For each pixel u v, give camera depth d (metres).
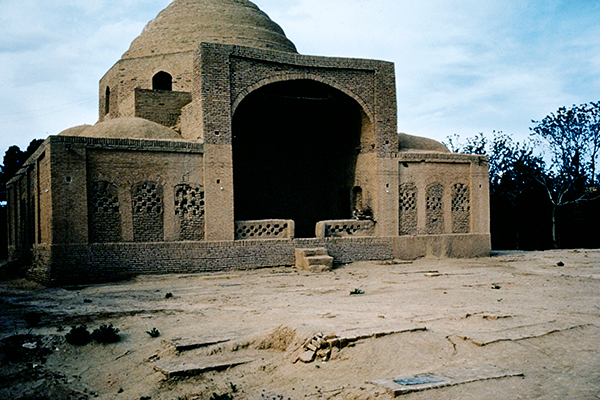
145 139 19.17
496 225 39.19
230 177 20.45
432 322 10.55
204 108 20.20
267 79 21.66
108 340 10.63
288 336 9.88
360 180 24.16
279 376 8.66
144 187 19.19
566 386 7.29
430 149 26.02
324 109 25.83
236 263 20.31
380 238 23.02
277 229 21.48
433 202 24.27
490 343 9.04
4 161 42.19
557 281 17.05
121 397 8.60
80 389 9.04
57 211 17.78
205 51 20.39
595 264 21.73
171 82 26.00
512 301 13.22
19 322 11.95
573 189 36.75
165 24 26.97
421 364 8.34
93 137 18.45
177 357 9.59
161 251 19.19
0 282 20.25
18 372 9.53
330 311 12.02
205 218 20.00
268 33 27.52
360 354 8.78
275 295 14.91
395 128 23.70
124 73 26.06
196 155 20.05
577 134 36.00
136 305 13.68
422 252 23.78
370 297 14.27
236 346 9.96
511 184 38.81
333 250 22.12
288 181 26.88
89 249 18.14
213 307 13.26
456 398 6.95
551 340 9.30
